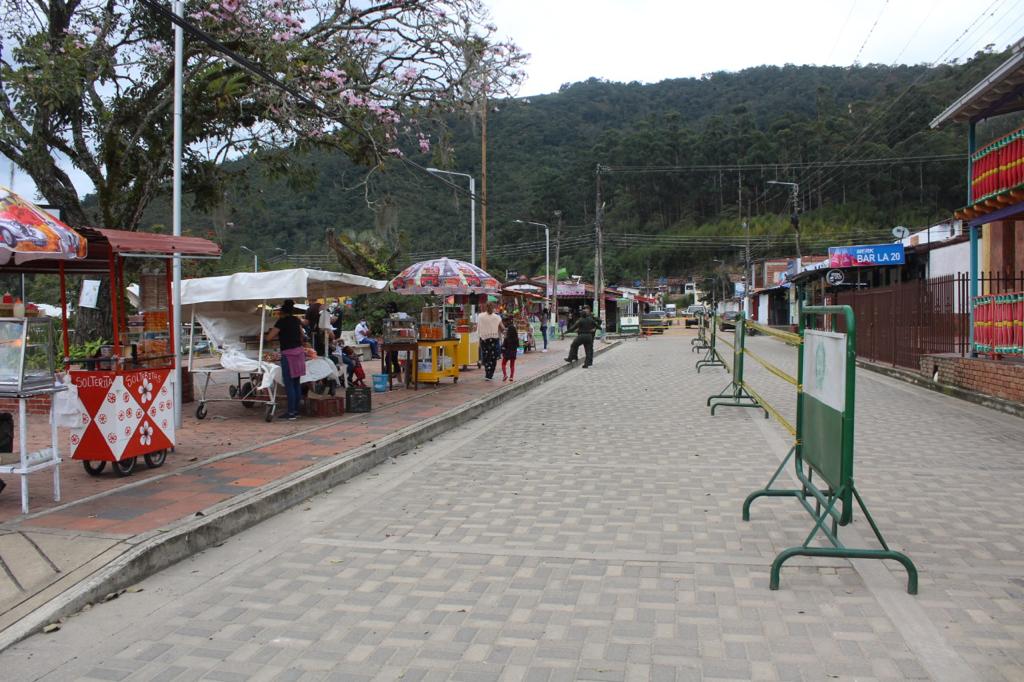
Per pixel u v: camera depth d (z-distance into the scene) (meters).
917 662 3.40
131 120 12.05
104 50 11.42
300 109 12.21
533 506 6.30
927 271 22.88
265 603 4.24
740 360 12.07
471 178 26.97
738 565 4.74
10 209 5.16
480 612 4.07
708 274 95.25
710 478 7.24
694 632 3.76
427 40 12.75
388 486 7.12
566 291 53.19
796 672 3.33
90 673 3.43
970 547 5.04
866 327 20.84
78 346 11.58
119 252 6.70
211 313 12.02
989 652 3.49
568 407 12.91
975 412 11.45
